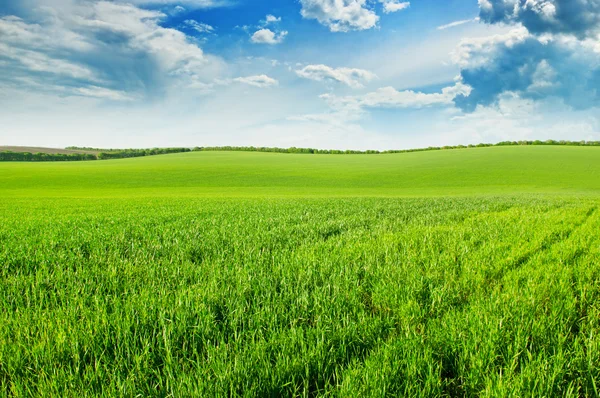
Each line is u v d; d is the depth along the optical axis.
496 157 82.75
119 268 5.89
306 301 4.07
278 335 3.27
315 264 5.87
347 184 59.16
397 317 3.88
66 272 5.59
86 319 3.58
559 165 69.06
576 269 5.46
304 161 96.88
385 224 11.38
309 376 2.75
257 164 88.56
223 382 2.50
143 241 8.80
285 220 12.84
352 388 2.45
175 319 3.62
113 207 22.41
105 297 4.34
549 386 2.50
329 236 9.52
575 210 15.67
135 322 3.55
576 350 2.96
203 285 4.73
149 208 20.70
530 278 4.91
